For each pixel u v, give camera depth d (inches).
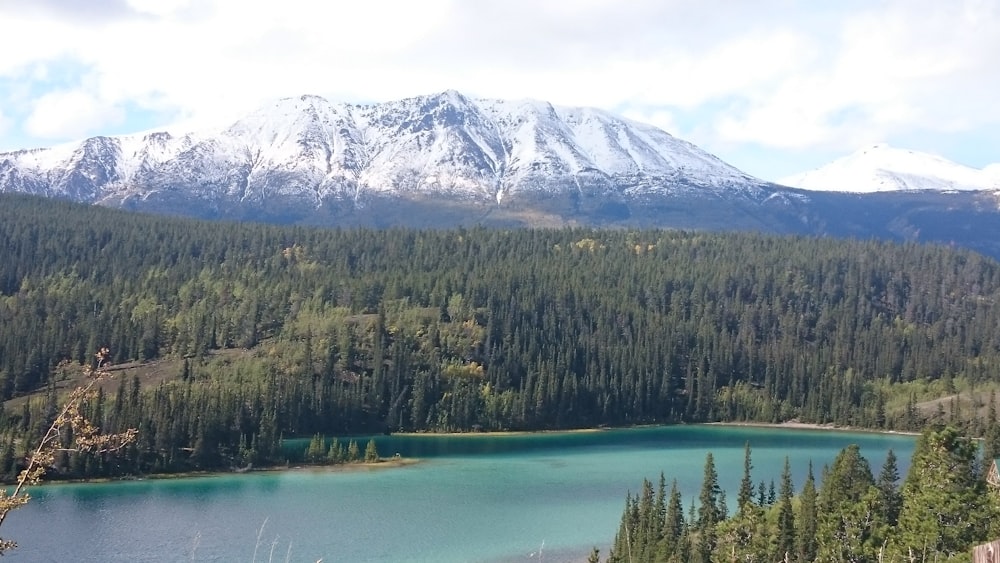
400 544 4635.8
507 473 6934.1
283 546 4557.1
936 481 3260.3
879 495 3661.4
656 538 3956.7
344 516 5295.3
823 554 3553.2
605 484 6427.2
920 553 3031.5
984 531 3048.7
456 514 5369.1
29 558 4301.2
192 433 7003.0
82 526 4972.9
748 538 3905.0
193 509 5477.4
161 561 4266.7
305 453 7416.3
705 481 4601.4
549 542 4709.6
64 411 1149.7
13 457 6250.0
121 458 6614.2
